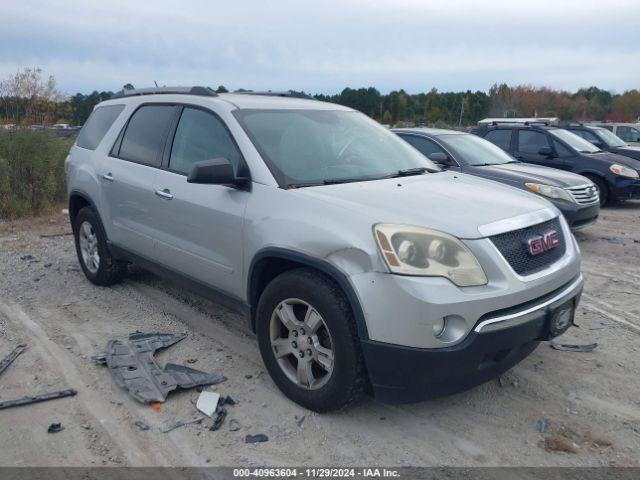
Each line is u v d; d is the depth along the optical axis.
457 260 3.18
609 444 3.32
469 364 3.15
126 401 3.77
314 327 3.49
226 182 3.92
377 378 3.24
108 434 3.41
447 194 3.85
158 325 5.02
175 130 4.83
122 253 5.44
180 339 4.70
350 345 3.29
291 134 4.37
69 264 6.95
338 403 3.43
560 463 3.16
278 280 3.63
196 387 3.92
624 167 11.44
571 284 3.77
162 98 5.16
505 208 3.65
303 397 3.61
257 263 3.79
